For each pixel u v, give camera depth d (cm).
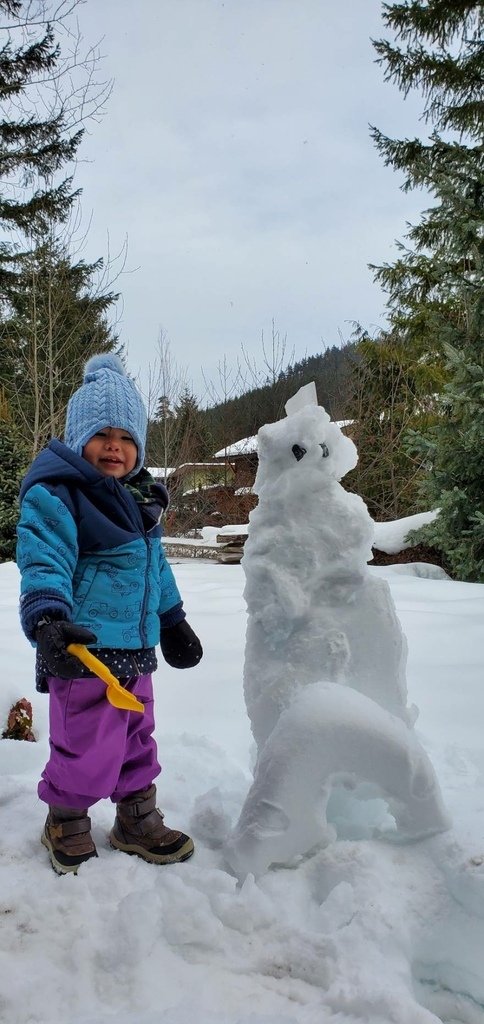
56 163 1468
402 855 163
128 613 182
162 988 132
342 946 139
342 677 181
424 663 322
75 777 171
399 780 160
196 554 1003
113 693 149
